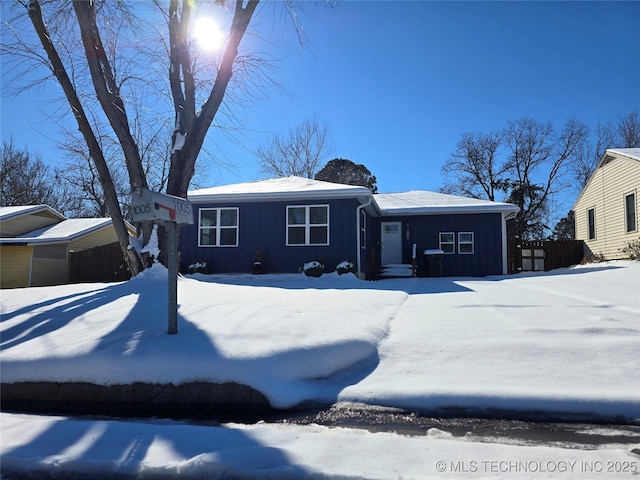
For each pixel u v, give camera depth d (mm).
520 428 3727
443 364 4906
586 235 21922
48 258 21062
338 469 2832
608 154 19281
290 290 9273
